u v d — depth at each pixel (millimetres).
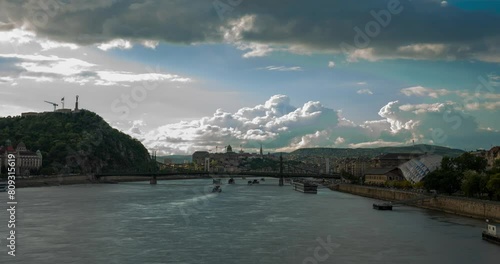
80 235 139875
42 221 166125
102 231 147250
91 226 156750
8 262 108125
